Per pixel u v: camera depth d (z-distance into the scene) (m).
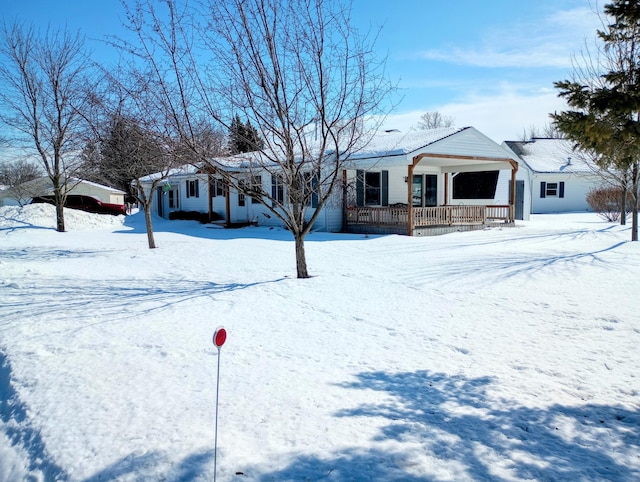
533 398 4.00
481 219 20.00
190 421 3.60
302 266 9.52
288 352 5.23
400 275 9.56
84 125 19.36
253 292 8.28
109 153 16.00
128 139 13.62
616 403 3.88
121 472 2.96
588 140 4.58
